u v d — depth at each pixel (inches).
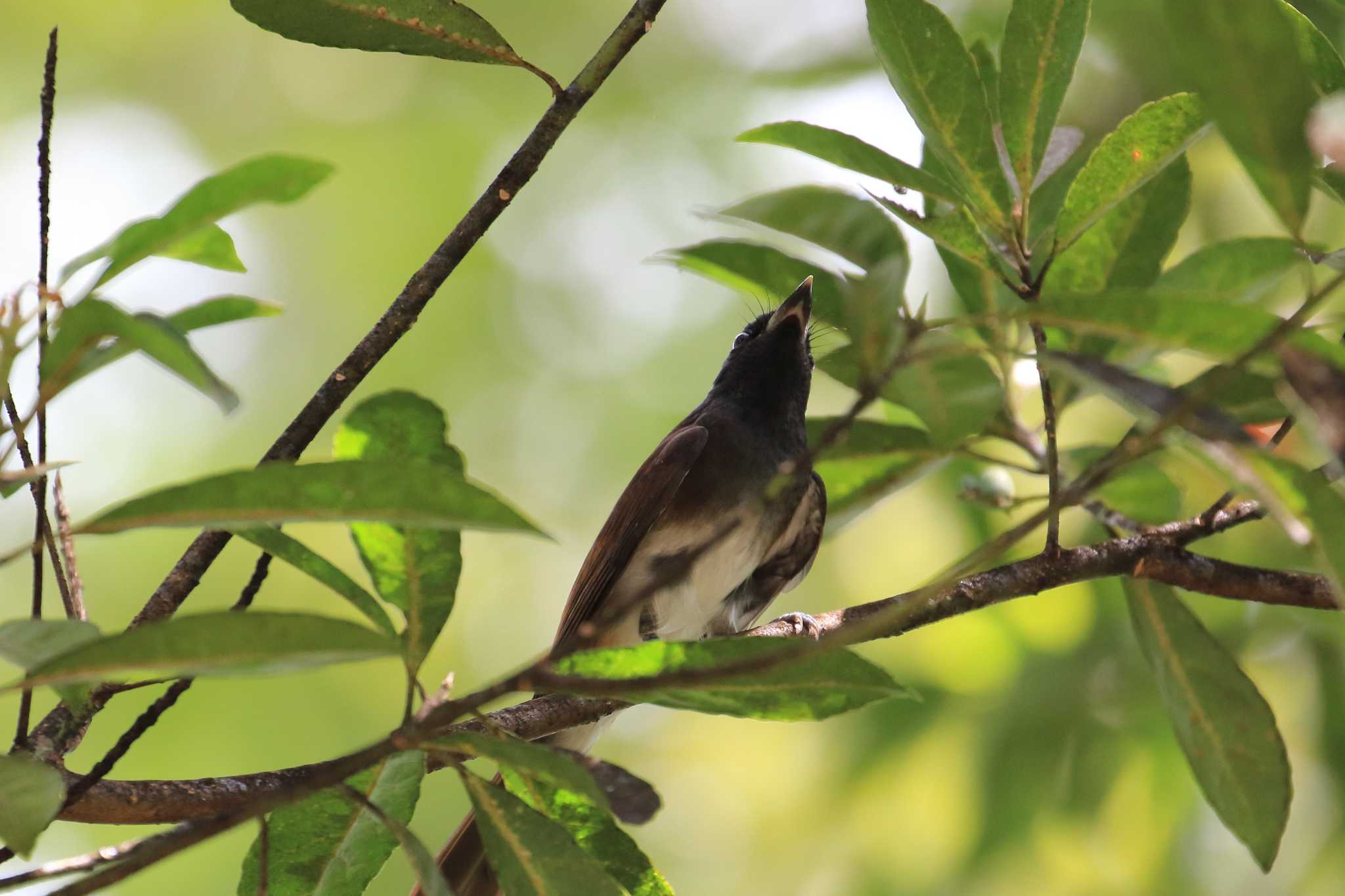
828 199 187.6
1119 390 157.6
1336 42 344.8
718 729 567.5
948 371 176.2
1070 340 248.7
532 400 568.7
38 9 581.6
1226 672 211.5
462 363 565.3
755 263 242.8
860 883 456.1
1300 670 398.3
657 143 597.6
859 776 434.3
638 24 217.8
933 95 209.3
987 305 249.6
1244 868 418.9
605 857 203.6
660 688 159.3
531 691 159.5
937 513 507.8
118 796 189.5
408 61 600.7
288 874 199.5
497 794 180.4
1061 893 422.6
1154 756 410.9
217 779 196.7
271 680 497.0
